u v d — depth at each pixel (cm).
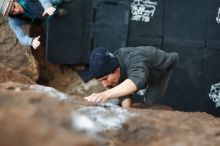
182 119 258
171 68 496
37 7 597
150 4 714
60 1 663
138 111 277
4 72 422
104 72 427
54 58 707
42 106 170
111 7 704
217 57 736
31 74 731
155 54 471
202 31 728
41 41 752
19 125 145
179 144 199
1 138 140
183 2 719
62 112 167
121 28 705
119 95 395
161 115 259
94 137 157
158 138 213
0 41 720
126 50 452
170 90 741
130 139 217
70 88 748
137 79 409
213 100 749
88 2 704
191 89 742
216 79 741
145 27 717
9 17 605
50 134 144
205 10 723
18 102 172
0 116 149
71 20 701
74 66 758
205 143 200
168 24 721
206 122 270
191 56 734
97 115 238
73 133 149
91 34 709
